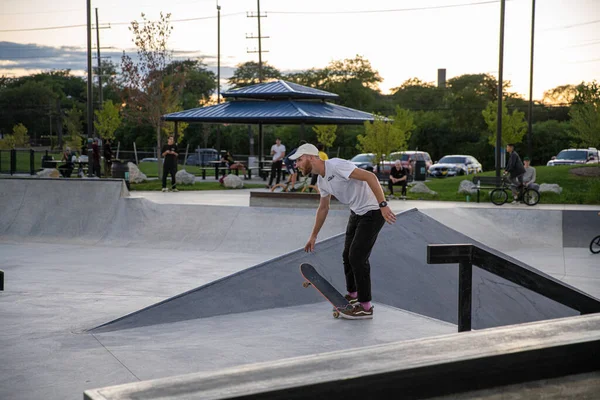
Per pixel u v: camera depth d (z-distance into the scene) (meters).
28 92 97.19
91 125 28.83
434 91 81.69
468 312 4.70
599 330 2.68
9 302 7.32
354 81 80.19
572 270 11.28
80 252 11.95
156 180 27.11
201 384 1.95
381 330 5.48
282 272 6.88
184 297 6.30
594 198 20.27
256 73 84.75
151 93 33.28
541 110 72.19
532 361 2.44
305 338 5.25
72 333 5.62
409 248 7.95
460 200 20.95
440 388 2.26
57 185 14.28
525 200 19.08
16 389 4.03
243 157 52.16
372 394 2.12
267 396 1.92
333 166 5.42
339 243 7.52
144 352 4.88
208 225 12.99
